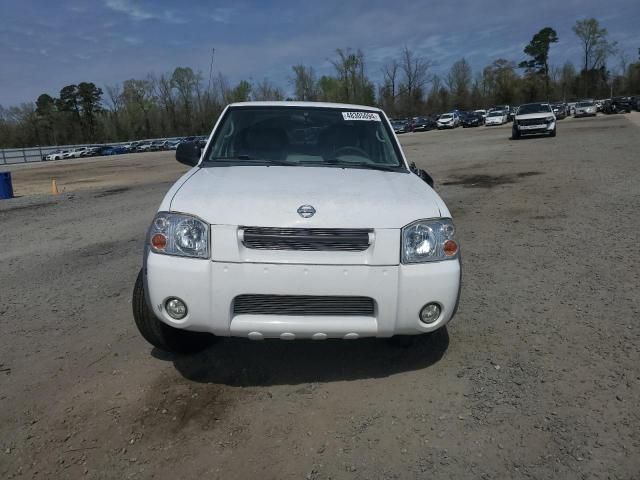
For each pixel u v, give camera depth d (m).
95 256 6.55
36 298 4.89
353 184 3.27
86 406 2.96
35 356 3.61
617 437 2.60
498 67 99.38
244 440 2.65
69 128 99.94
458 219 7.99
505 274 5.18
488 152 19.80
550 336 3.74
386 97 88.50
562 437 2.62
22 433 2.72
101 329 4.08
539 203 8.91
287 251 2.79
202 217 2.84
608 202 8.57
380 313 2.85
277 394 3.07
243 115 4.29
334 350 3.61
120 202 12.30
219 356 3.54
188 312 2.84
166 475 2.41
